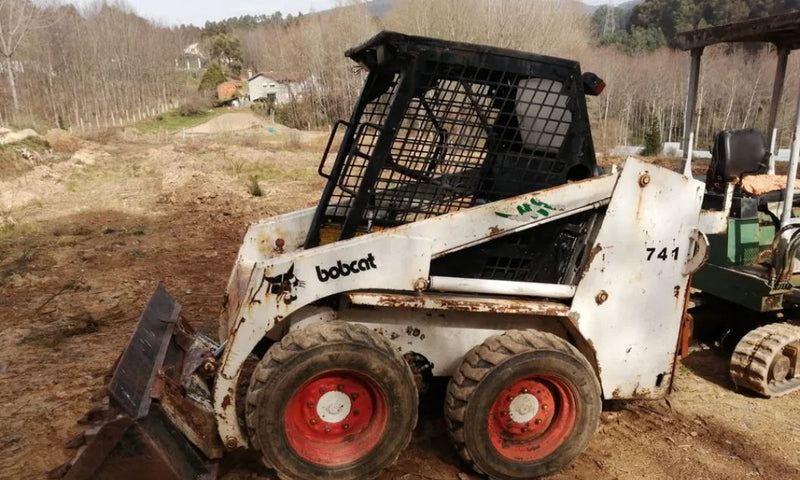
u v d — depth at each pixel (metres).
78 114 47.84
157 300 3.93
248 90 79.50
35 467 3.48
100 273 7.57
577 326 3.48
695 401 4.38
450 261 3.53
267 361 3.03
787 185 4.37
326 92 52.72
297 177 17.67
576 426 3.38
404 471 3.47
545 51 37.00
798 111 4.26
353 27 49.25
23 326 5.69
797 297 4.51
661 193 3.53
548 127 3.57
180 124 56.06
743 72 32.19
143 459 2.80
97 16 64.81
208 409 3.28
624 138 38.78
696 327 5.21
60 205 12.34
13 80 39.91
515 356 3.19
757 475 3.53
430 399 4.21
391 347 3.15
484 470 3.29
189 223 10.72
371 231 3.58
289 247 4.36
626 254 3.51
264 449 3.04
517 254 3.60
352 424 3.24
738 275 4.68
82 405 4.16
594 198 3.44
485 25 36.38
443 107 3.42
